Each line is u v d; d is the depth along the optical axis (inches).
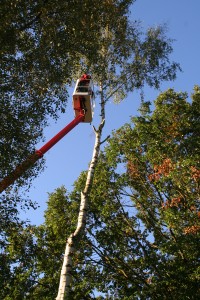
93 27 509.7
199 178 703.1
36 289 733.9
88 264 721.0
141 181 821.2
